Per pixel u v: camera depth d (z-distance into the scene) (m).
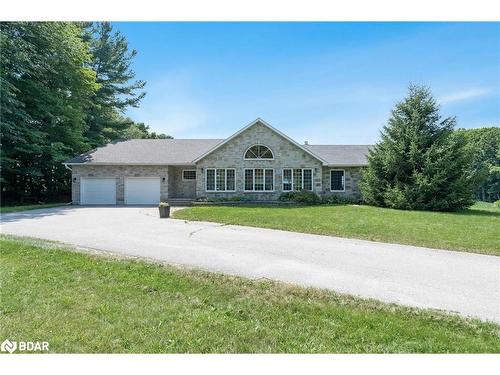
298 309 4.55
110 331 3.82
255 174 21.88
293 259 7.30
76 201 22.38
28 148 22.47
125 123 38.00
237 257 7.37
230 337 3.78
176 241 9.03
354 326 4.07
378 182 19.22
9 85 19.75
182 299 4.86
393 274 6.29
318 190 21.89
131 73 38.47
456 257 7.69
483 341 3.78
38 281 5.48
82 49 26.27
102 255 7.12
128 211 17.34
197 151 24.44
